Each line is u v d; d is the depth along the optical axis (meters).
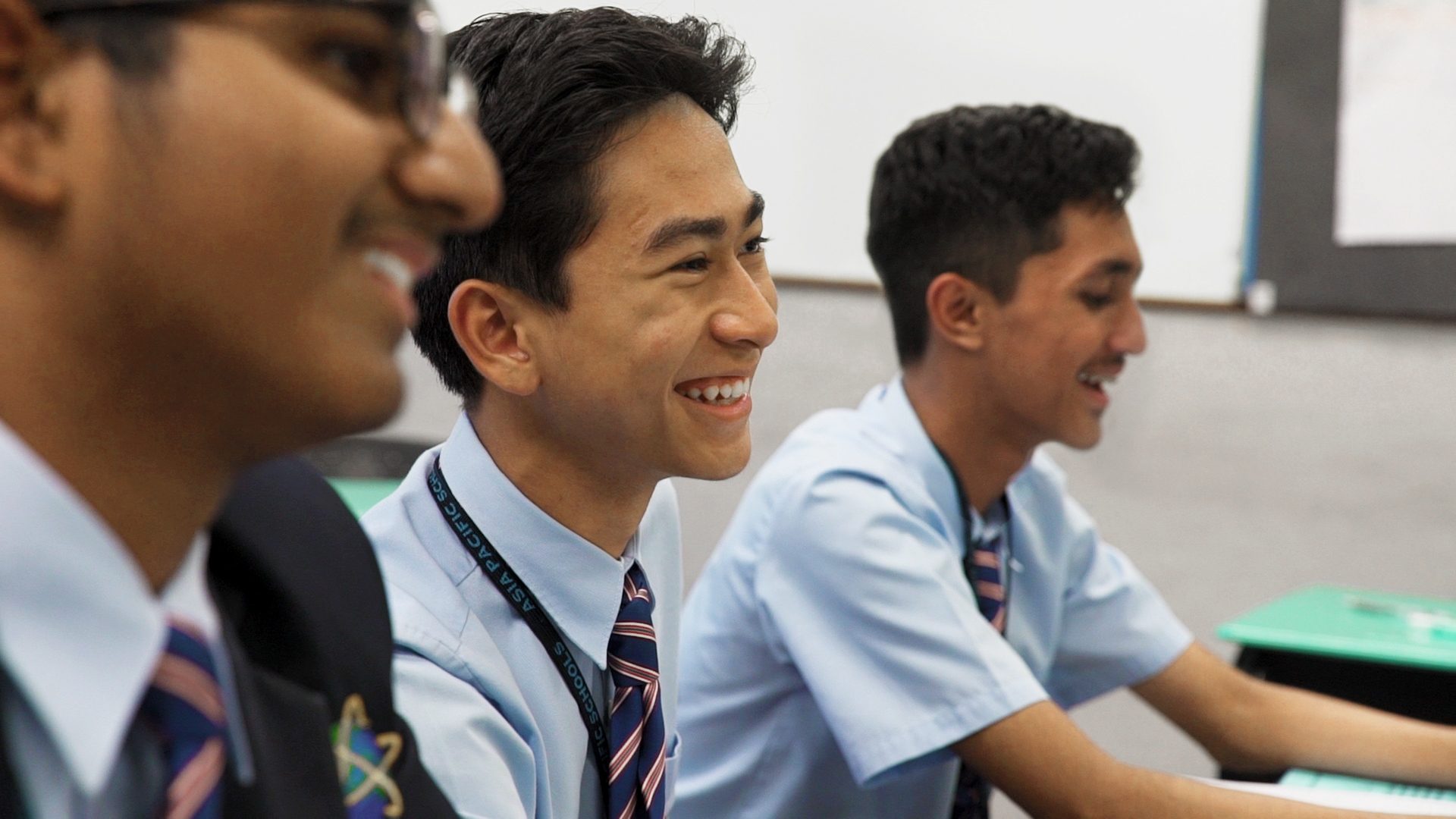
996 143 1.29
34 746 0.40
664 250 0.81
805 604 1.24
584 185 0.80
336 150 0.37
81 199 0.36
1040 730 1.14
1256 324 2.68
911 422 1.35
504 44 0.83
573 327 0.82
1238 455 2.71
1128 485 2.79
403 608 0.83
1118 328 1.31
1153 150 2.71
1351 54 2.57
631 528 0.90
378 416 0.40
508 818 0.79
